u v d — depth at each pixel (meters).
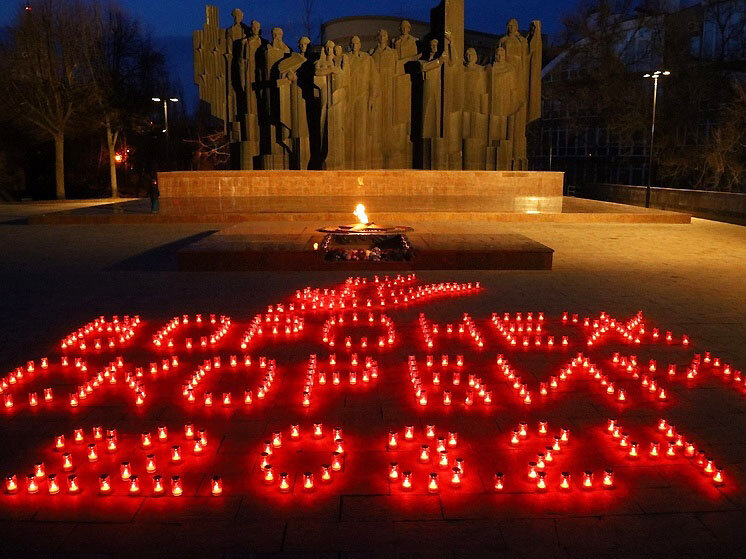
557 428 6.19
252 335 9.23
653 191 33.06
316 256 14.45
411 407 6.68
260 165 30.70
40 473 5.14
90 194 52.50
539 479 5.00
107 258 16.50
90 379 7.56
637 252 17.59
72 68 43.53
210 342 8.98
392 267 14.55
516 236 16.58
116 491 5.00
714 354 8.52
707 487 5.09
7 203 41.41
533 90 30.34
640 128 40.44
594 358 8.34
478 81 29.61
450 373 7.71
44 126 43.25
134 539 4.37
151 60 47.50
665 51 39.06
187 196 29.59
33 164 50.59
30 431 6.13
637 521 4.61
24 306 11.21
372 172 29.11
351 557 4.17
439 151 29.52
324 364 8.02
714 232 22.25
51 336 9.33
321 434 5.97
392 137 30.22
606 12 39.94
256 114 30.78
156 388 7.24
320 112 29.30
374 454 5.62
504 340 9.09
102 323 9.92
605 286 12.91
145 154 59.00
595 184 41.50
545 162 65.25
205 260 14.45
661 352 8.61
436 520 4.60
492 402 6.84
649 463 5.48
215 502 4.84
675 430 6.08
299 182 29.19
